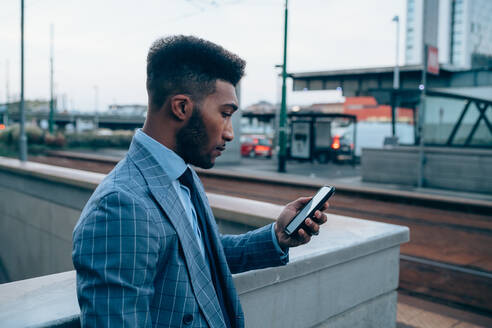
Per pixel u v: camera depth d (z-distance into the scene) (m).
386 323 2.49
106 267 0.84
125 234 0.86
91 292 0.84
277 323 1.85
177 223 0.97
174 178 1.03
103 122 82.88
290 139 25.56
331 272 2.09
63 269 5.32
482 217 9.72
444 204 10.83
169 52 1.02
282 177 16.23
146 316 0.87
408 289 5.14
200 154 1.08
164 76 1.02
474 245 7.13
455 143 18.45
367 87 28.47
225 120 1.09
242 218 3.19
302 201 1.38
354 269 2.22
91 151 35.94
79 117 81.19
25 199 6.10
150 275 0.89
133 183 0.96
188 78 1.01
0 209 6.86
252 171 19.28
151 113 1.07
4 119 71.75
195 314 0.98
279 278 1.79
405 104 25.48
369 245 2.25
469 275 5.64
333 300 2.12
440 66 21.92
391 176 15.31
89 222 0.87
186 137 1.05
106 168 20.64
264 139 29.05
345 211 10.22
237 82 1.12
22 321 1.19
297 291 1.92
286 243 1.37
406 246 7.04
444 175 14.02
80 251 0.85
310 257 1.92
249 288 1.68
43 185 5.63
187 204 1.12
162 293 0.96
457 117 18.34
